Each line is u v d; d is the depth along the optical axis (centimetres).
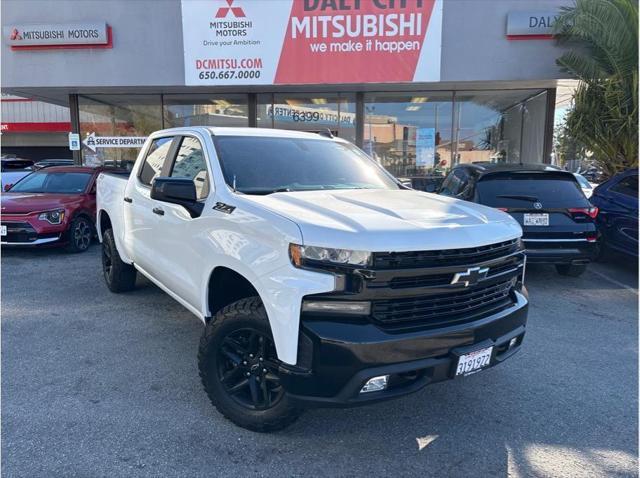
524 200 645
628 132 938
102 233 629
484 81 1106
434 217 306
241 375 318
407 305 276
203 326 507
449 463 292
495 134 1373
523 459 296
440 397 370
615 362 436
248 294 350
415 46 1073
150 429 320
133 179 510
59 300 592
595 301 618
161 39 1119
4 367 409
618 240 764
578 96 1020
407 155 1369
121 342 464
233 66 1105
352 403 265
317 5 1072
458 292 289
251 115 1346
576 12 949
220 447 302
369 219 288
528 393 378
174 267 397
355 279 263
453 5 1061
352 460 293
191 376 396
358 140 1348
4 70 1142
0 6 1124
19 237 820
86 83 1143
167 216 405
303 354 268
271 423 303
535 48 1059
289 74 1100
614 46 925
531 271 778
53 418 331
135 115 1377
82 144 1360
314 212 298
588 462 294
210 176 373
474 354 287
